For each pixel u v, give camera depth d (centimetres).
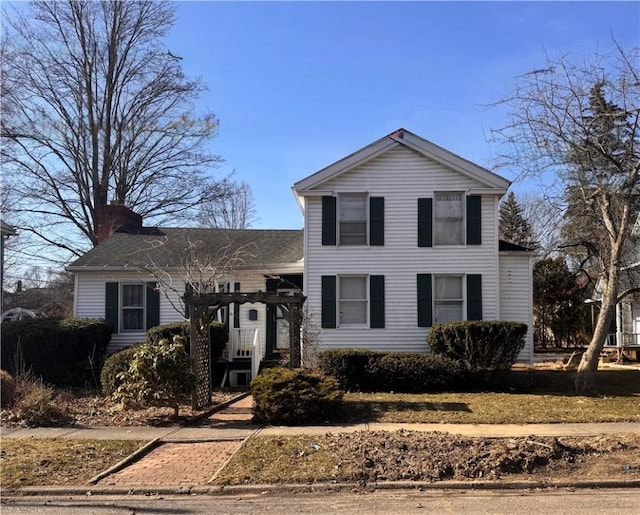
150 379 1082
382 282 1806
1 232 1803
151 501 659
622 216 1436
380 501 645
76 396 1445
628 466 743
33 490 691
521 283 1838
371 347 1794
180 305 1939
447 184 1819
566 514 590
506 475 720
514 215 3866
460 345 1515
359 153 1823
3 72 2853
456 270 1798
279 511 613
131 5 3162
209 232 2283
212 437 952
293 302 1254
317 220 1841
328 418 1082
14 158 2908
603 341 1434
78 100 3056
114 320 1956
